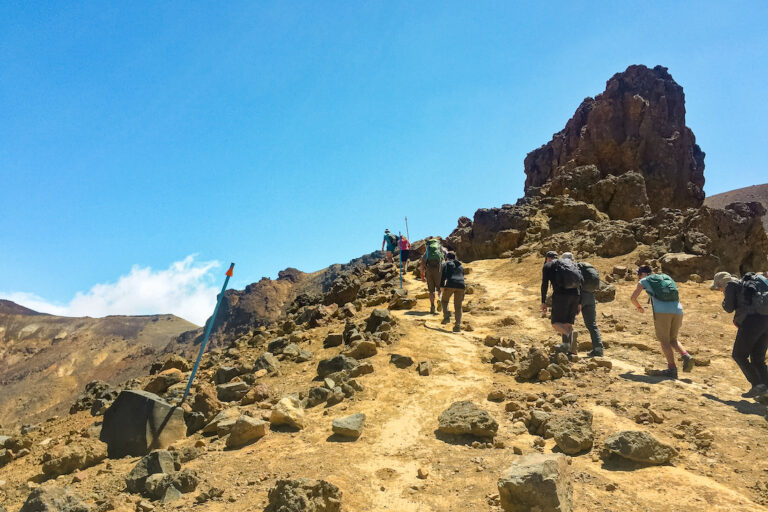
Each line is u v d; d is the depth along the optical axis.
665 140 34.09
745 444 5.70
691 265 14.48
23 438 8.48
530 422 6.51
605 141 33.62
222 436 7.10
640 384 7.62
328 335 11.05
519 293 14.73
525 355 9.18
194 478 5.48
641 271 8.80
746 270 15.45
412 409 7.23
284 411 7.05
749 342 7.34
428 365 8.58
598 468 5.38
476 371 8.59
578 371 8.27
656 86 35.66
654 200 33.06
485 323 11.81
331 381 8.27
